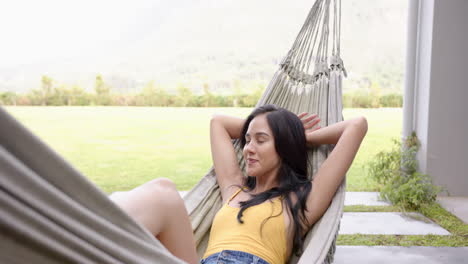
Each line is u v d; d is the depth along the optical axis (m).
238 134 1.88
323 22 2.29
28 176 0.43
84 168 7.47
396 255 2.53
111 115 11.70
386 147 8.20
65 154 8.58
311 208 1.47
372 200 3.87
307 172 1.64
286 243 1.41
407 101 3.87
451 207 3.47
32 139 0.45
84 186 0.52
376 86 11.45
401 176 3.72
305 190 1.49
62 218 0.46
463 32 3.63
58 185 0.49
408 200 3.53
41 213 0.44
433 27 3.63
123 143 9.54
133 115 11.70
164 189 1.09
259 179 1.61
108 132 10.32
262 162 1.56
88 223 0.50
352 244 2.71
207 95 12.09
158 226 1.03
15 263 0.43
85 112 11.82
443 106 3.70
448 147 3.73
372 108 11.45
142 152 8.84
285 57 2.26
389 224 3.12
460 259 2.46
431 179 3.59
